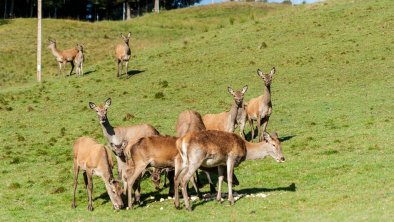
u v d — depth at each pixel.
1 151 29.39
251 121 28.16
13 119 36.47
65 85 45.06
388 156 22.91
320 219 15.93
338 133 28.25
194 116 22.34
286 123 31.66
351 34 49.50
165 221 17.30
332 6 59.44
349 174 21.12
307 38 50.34
